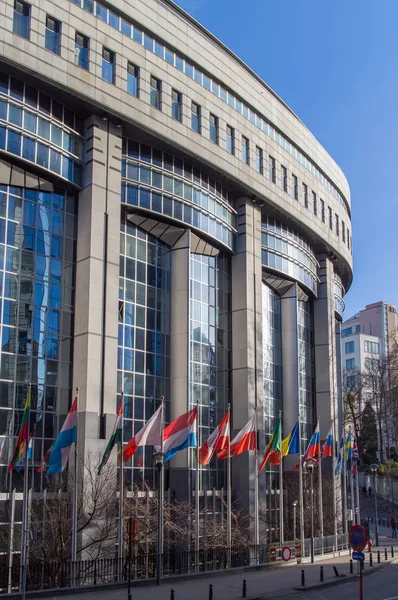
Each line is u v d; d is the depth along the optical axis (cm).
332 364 6322
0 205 3491
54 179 3709
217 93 4806
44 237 3666
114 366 3703
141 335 4184
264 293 5578
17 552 2969
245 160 5028
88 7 3919
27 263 3553
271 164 5356
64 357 3641
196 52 4619
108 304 3741
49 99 3722
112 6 4028
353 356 12938
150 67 4228
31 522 2983
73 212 3853
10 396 3334
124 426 3931
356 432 8869
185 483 4069
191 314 4581
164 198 4306
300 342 6069
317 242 6150
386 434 9494
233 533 3938
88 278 3678
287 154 5603
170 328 4394
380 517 7238
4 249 3462
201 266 4756
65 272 3744
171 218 4319
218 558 3434
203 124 4578
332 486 5397
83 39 3862
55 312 3644
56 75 3616
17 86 3556
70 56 3725
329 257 6538
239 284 4962
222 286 4928
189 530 3609
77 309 3709
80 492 3145
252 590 2577
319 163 6159
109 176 3903
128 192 4112
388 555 4200
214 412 4612
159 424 2939
